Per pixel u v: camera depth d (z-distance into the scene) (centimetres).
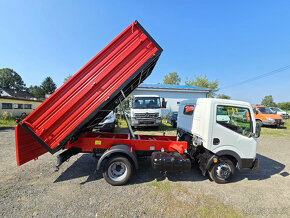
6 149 514
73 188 291
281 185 332
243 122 336
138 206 245
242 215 234
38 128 260
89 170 371
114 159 300
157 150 346
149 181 325
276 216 235
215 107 317
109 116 768
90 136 419
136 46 272
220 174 323
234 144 323
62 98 262
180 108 479
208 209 244
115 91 271
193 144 363
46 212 225
